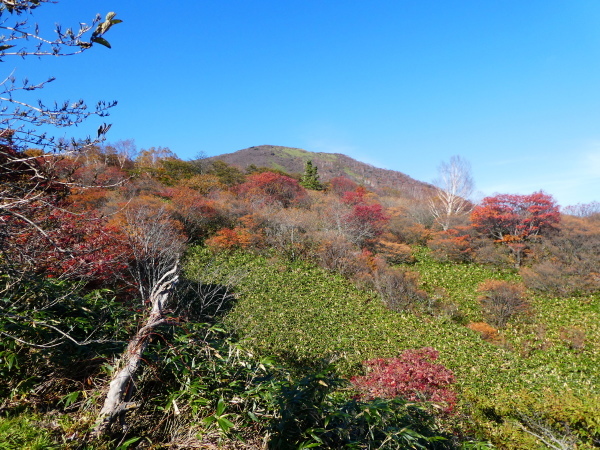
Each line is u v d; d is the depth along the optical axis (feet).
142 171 105.50
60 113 6.75
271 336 37.32
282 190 105.60
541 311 51.80
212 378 10.71
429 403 11.18
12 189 7.75
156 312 11.65
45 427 8.32
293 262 61.87
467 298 56.03
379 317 46.44
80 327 11.78
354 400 9.48
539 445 19.83
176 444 8.54
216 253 60.49
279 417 8.93
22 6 5.68
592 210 102.22
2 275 10.62
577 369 35.81
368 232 75.05
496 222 74.54
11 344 10.06
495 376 33.06
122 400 9.18
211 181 102.58
